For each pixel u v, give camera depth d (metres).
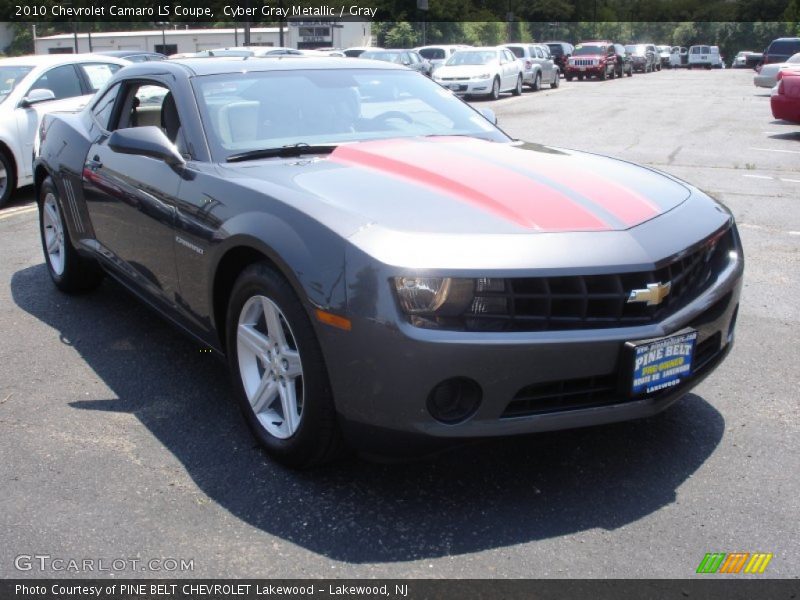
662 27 84.94
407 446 2.70
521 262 2.62
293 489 3.01
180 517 2.83
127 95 4.57
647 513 2.86
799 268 5.93
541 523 2.80
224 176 3.35
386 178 3.19
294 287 2.79
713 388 3.93
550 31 74.69
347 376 2.69
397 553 2.63
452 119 4.30
